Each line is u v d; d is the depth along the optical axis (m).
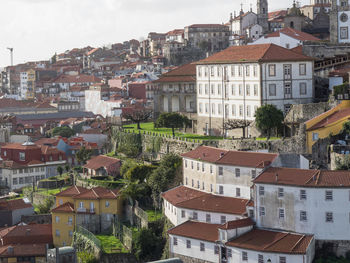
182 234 148.38
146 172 188.88
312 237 133.88
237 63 192.00
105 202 182.25
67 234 182.88
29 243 181.88
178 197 162.75
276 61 184.75
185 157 170.00
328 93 192.88
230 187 154.75
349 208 133.25
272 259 132.00
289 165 150.00
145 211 174.62
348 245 133.12
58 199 190.00
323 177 136.62
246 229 141.12
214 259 142.38
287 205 137.62
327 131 158.75
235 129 194.00
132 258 160.75
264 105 177.00
